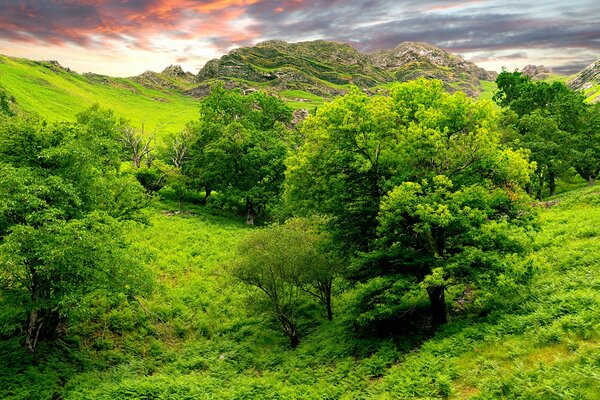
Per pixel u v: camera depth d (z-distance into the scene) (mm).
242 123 57469
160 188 54500
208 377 18406
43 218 15852
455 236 18312
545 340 13289
